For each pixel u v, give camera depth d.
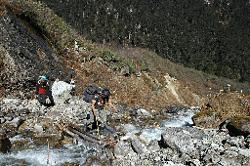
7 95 17.05
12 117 13.16
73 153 10.24
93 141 10.80
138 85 30.89
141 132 11.71
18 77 18.23
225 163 7.99
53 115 14.38
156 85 34.97
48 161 9.46
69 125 12.72
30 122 12.90
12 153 10.07
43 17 29.48
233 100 14.96
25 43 21.17
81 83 23.39
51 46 25.70
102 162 9.09
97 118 12.44
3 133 11.20
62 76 22.25
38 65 20.53
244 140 9.58
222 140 9.81
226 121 11.84
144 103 27.55
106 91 12.11
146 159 8.77
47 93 16.11
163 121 18.19
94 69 27.23
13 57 18.88
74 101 16.42
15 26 21.58
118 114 17.61
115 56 32.44
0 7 21.98
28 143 10.69
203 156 8.61
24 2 29.05
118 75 29.27
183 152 8.95
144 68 37.00
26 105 15.44
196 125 14.23
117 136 11.88
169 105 33.25
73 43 29.45
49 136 11.26
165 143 9.45
